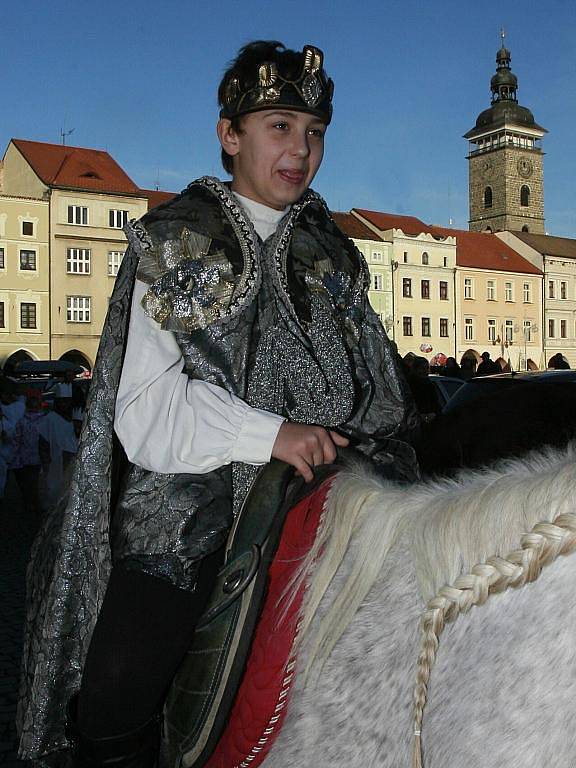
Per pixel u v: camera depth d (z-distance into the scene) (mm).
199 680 1464
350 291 1884
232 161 1930
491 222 76625
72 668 1685
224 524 1584
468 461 1910
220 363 1642
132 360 1597
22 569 7457
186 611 1541
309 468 1466
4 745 3852
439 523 1172
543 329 55531
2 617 5910
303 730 1245
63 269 39844
